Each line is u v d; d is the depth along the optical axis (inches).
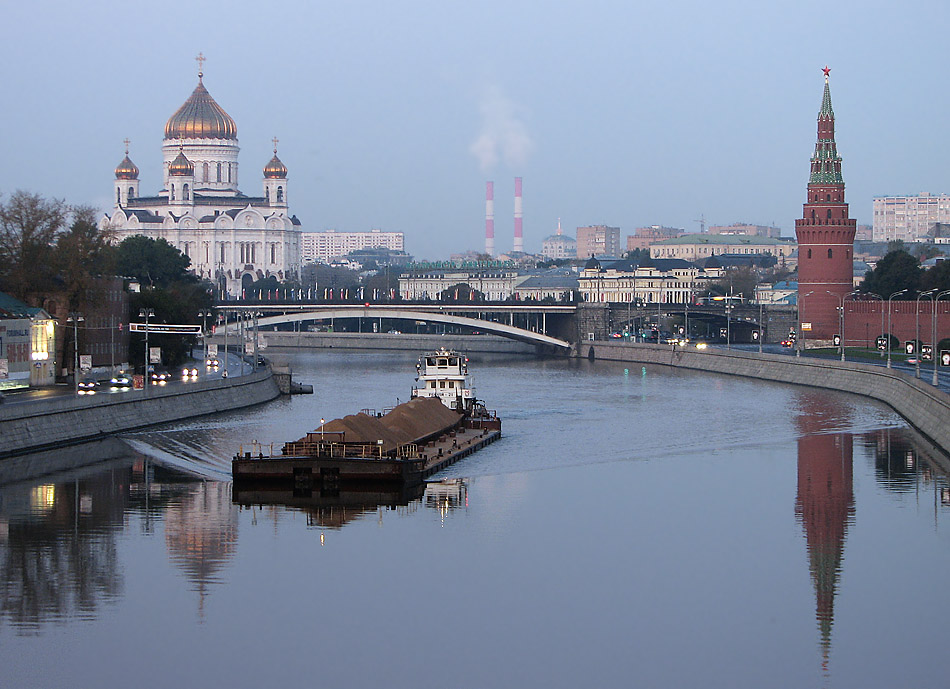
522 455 7313.0
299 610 4345.5
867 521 5565.9
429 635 4133.9
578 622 4266.7
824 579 4712.1
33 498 5885.8
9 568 4763.8
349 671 3865.7
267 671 3858.3
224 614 4303.6
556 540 5221.5
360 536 5241.1
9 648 4010.8
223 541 5152.6
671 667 3909.9
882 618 4313.5
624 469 6786.4
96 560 4872.0
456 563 4872.0
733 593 4559.5
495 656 3976.4
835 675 3868.1
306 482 6087.6
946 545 5177.2
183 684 3774.6
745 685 3804.1
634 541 5211.6
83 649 4010.8
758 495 6097.4
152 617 4271.7
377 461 6058.1
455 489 6195.9
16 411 6948.8
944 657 3998.5
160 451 7165.4
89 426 7554.1
